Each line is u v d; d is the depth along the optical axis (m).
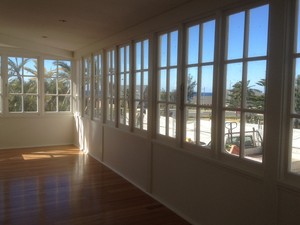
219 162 2.82
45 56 7.01
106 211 3.51
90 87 6.25
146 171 4.13
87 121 6.45
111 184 4.46
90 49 6.10
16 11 3.87
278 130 2.24
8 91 6.75
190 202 3.27
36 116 7.03
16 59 6.77
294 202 2.16
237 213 2.65
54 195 3.98
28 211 3.47
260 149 2.47
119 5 3.37
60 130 7.33
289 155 2.24
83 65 6.68
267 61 2.35
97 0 3.25
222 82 2.84
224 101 2.84
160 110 3.87
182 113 3.39
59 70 7.20
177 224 3.21
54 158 5.98
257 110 2.46
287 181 2.22
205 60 3.05
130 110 4.57
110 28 4.52
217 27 2.81
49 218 3.30
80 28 4.61
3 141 6.80
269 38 2.30
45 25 4.60
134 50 4.45
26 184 4.39
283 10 2.19
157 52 3.85
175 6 3.31
